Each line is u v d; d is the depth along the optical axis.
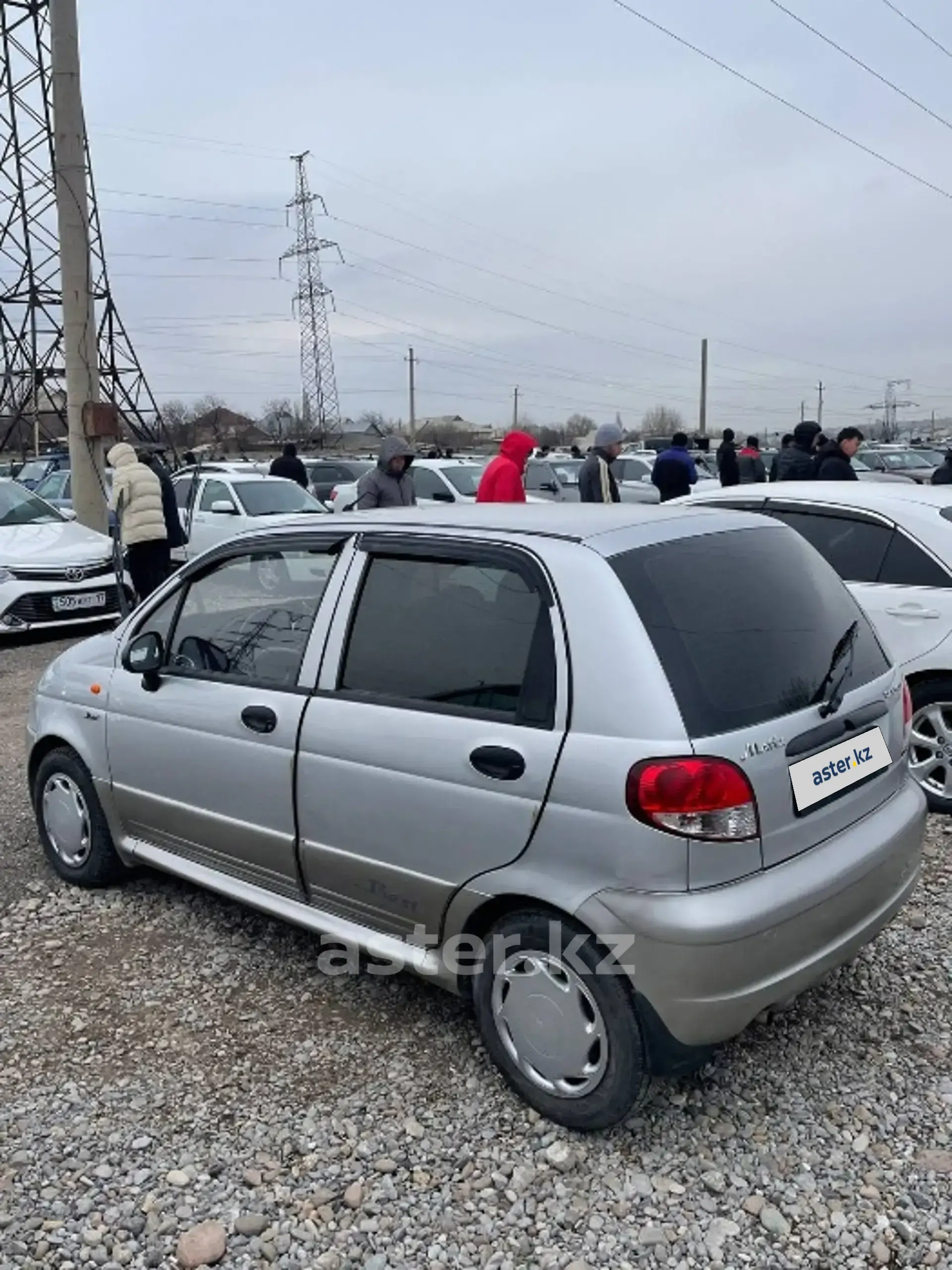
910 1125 3.02
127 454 9.70
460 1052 3.40
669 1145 2.95
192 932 4.24
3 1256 2.63
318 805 3.46
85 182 12.97
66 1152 2.98
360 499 8.60
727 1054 3.35
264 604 3.83
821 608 3.36
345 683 3.46
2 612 9.81
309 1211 2.76
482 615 3.15
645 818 2.70
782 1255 2.58
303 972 3.92
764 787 2.80
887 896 3.23
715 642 2.94
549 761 2.87
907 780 3.49
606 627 2.87
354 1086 3.24
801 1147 2.94
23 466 21.58
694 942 2.66
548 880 2.89
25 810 5.64
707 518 3.41
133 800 4.25
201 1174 2.89
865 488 5.74
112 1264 2.61
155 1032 3.55
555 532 3.13
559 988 2.94
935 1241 2.62
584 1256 2.60
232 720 3.74
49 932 4.27
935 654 5.17
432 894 3.18
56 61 12.62
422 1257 2.61
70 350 13.05
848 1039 3.42
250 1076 3.30
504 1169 2.88
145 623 4.32
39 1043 3.50
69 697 4.52
